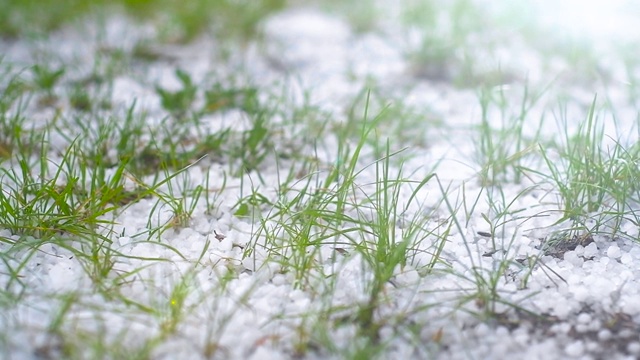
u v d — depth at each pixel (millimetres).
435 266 790
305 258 771
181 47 1298
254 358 692
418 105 1114
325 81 1189
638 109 1074
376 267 757
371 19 1383
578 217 838
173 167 946
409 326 726
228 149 994
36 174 937
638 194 859
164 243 820
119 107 1096
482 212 864
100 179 898
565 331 730
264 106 1060
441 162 965
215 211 876
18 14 1369
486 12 1406
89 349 693
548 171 936
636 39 1292
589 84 1174
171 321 718
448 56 1223
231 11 1364
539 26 1327
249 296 750
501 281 773
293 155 980
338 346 711
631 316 743
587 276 779
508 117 1076
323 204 864
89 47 1293
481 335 723
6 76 1170
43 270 779
